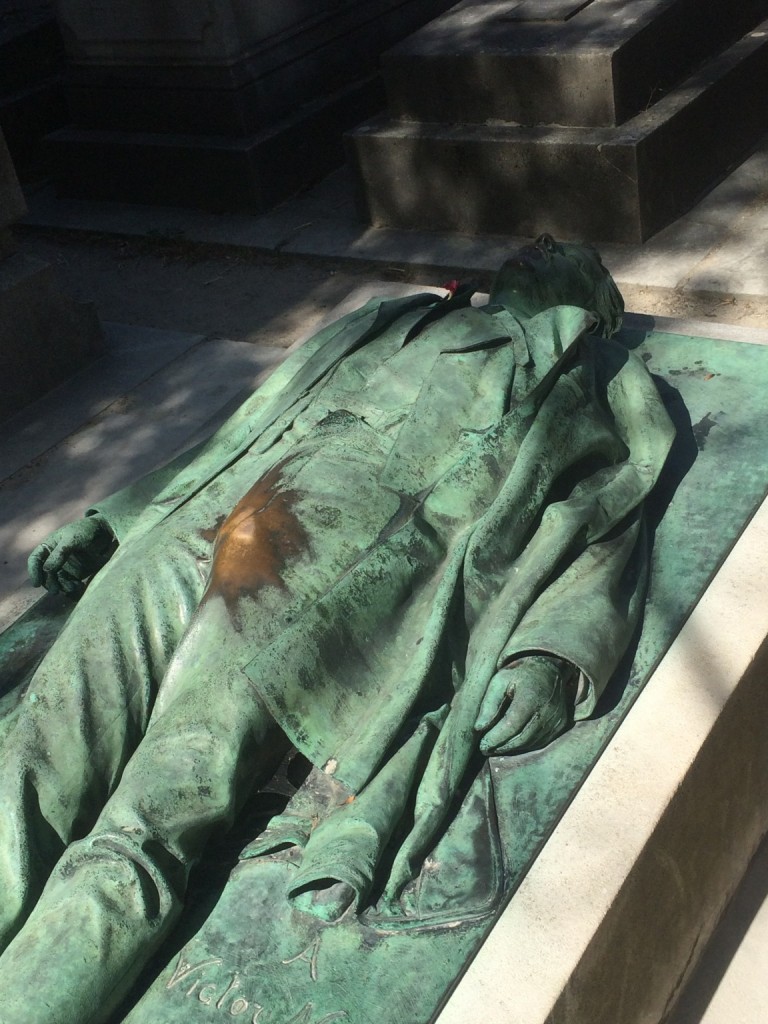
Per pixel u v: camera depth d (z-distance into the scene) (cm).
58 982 216
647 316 407
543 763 259
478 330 313
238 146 703
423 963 226
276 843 250
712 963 289
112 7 709
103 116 757
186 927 243
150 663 269
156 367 535
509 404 301
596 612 265
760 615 285
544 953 226
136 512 324
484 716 251
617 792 252
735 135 648
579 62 584
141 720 266
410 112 655
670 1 609
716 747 267
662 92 615
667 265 582
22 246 748
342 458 292
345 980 226
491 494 286
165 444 479
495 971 224
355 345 319
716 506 317
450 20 672
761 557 301
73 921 222
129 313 658
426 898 236
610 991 240
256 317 628
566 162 598
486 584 273
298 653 250
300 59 729
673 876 259
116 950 222
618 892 234
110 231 736
